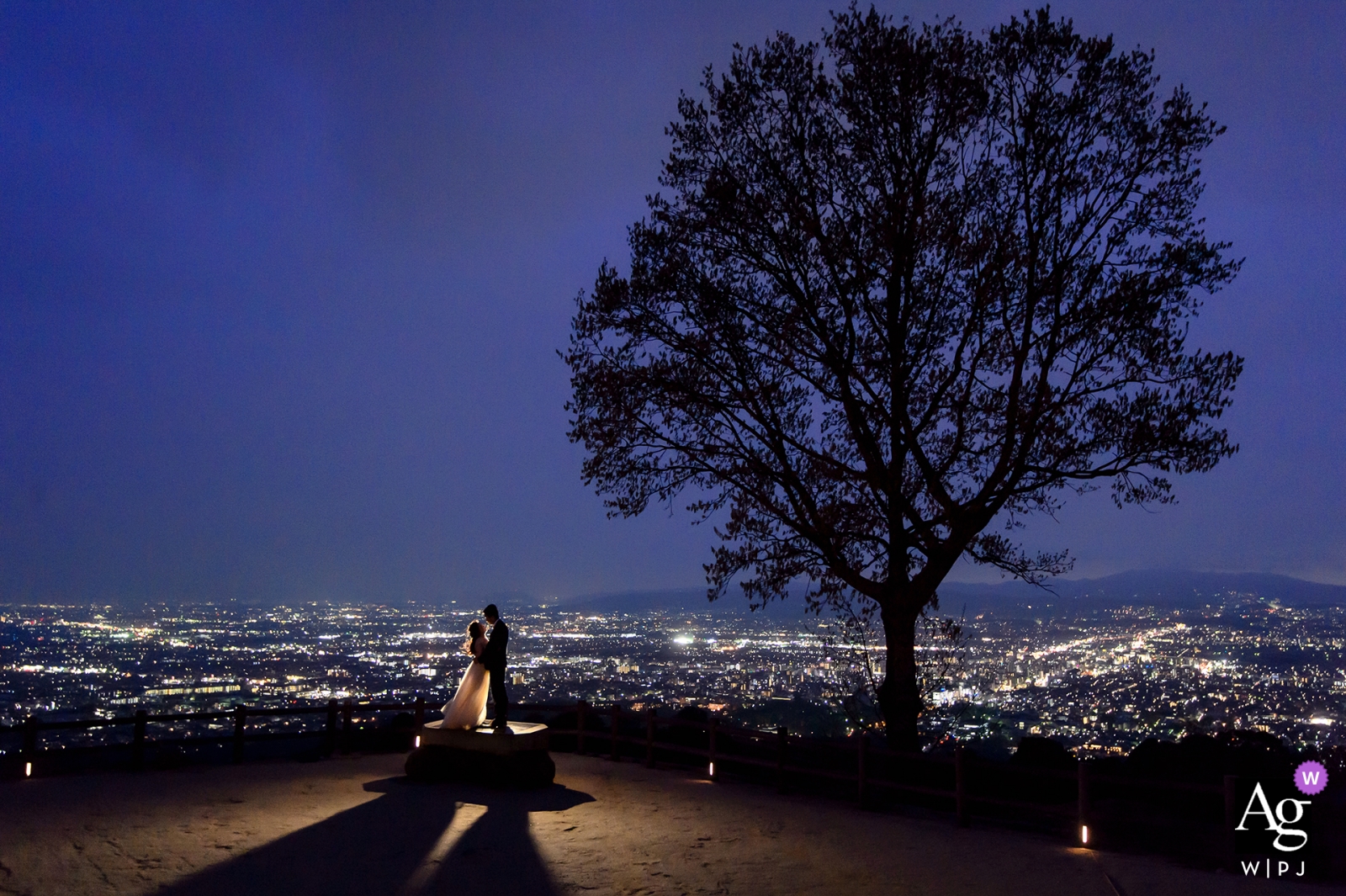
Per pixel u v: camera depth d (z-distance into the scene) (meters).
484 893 7.56
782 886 7.96
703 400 14.26
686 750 14.41
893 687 13.48
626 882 8.01
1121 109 13.24
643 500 14.92
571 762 15.44
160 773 13.16
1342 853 8.48
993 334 13.56
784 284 14.30
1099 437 12.64
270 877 7.78
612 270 14.81
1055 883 8.08
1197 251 12.59
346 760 14.98
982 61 13.82
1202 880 8.12
